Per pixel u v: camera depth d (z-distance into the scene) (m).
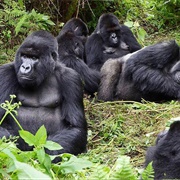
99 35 17.95
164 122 12.95
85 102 14.45
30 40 11.30
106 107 14.14
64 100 11.61
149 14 22.64
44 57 11.27
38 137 8.88
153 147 8.77
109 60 16.08
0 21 17.55
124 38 18.41
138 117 13.40
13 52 17.73
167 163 7.88
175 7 22.86
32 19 18.09
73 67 15.66
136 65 15.13
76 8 21.12
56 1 20.58
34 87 11.42
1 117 11.21
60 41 16.31
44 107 11.55
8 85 11.45
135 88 15.27
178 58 15.27
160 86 14.90
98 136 12.73
